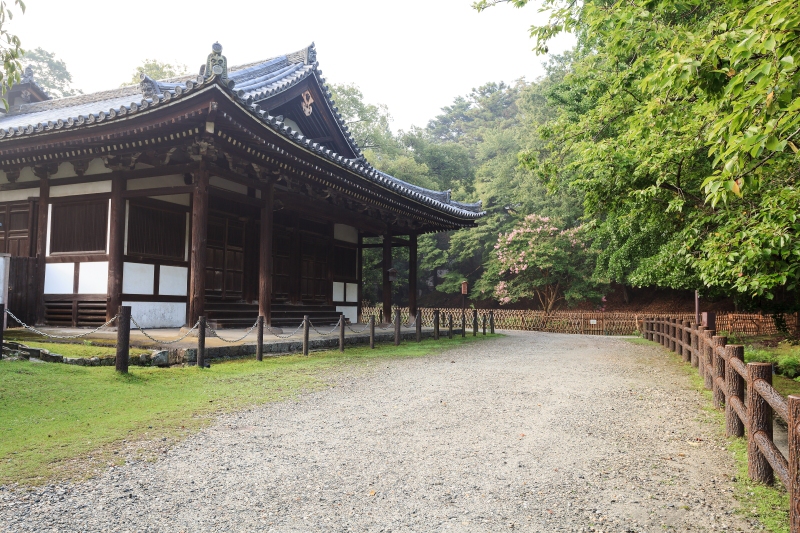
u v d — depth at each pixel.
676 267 10.20
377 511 3.77
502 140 40.75
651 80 4.20
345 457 4.94
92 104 17.55
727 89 3.21
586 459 4.98
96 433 5.32
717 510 3.83
